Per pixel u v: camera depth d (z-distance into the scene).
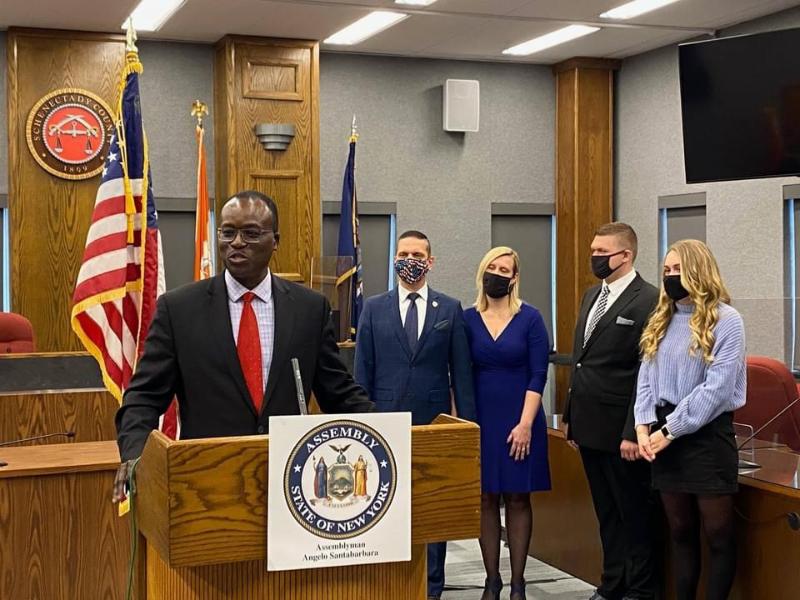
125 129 4.04
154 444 1.80
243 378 2.33
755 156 5.97
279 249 8.25
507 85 9.30
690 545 3.73
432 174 9.09
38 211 7.77
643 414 3.65
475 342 4.26
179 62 8.28
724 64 6.02
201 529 1.72
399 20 7.66
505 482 4.20
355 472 1.82
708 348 3.50
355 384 2.52
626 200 9.12
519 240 9.50
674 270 3.62
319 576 1.87
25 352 6.39
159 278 4.05
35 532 3.73
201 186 5.26
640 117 8.94
